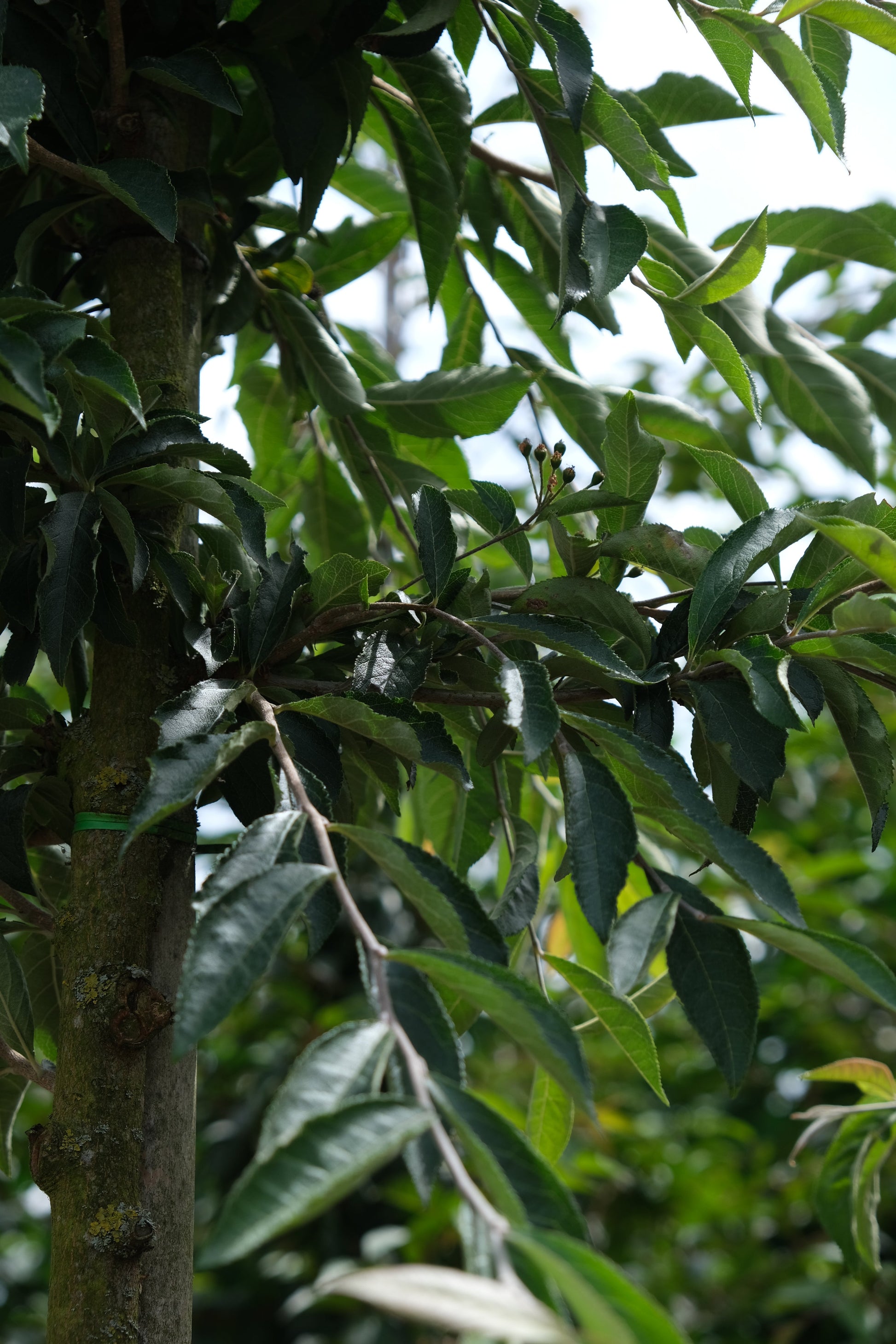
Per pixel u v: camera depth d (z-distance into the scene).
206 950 0.48
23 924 0.85
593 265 0.83
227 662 0.78
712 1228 3.26
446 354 1.48
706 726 0.71
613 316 1.08
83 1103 0.71
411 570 1.44
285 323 1.13
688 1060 3.31
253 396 1.53
